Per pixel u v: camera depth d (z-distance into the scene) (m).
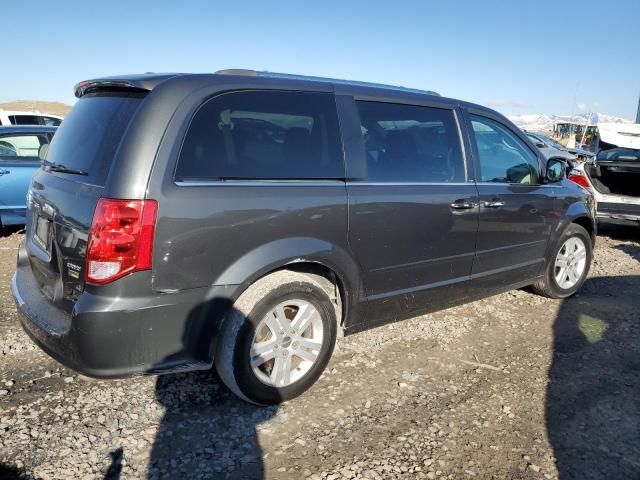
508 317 4.59
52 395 3.05
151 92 2.63
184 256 2.56
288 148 2.98
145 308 2.49
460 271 3.93
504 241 4.20
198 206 2.58
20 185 6.92
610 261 6.57
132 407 2.97
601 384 3.43
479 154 4.03
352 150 3.24
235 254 2.72
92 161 2.68
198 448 2.64
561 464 2.62
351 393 3.21
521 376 3.51
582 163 8.02
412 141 3.60
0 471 2.40
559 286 4.98
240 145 2.81
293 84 3.09
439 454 2.66
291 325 3.00
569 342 4.09
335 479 2.44
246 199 2.74
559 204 4.70
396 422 2.92
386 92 3.55
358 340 3.96
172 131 2.57
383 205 3.29
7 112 15.85
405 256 3.49
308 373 3.13
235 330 2.77
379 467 2.54
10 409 2.89
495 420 2.98
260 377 2.92
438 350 3.87
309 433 2.79
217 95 2.77
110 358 2.48
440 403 3.13
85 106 3.12
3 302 4.51
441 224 3.65
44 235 2.96
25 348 3.63
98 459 2.52
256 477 2.45
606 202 7.77
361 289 3.32
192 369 2.73
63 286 2.65
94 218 2.44
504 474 2.53
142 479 2.40
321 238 3.03
